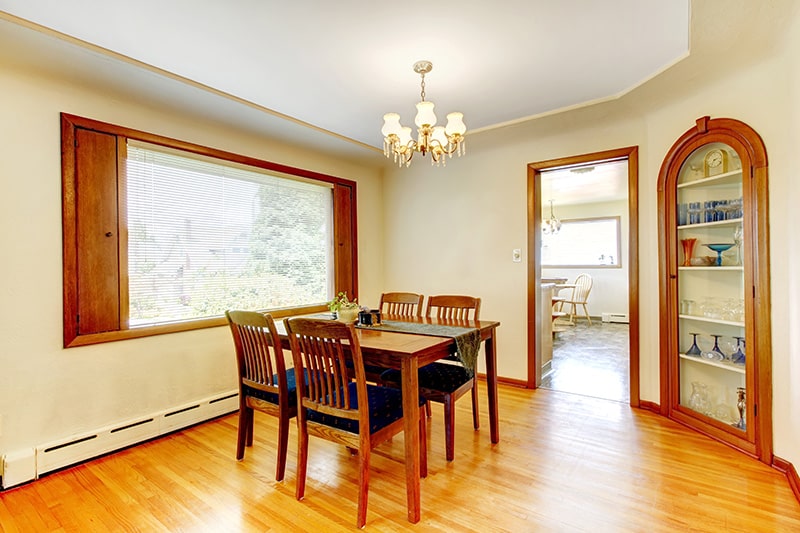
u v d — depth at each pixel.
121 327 2.53
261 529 1.71
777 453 2.12
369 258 4.50
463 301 2.89
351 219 4.28
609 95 2.65
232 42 2.00
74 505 1.89
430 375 2.44
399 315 3.20
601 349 5.09
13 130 2.13
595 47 2.07
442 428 2.74
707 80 2.39
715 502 1.84
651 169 2.96
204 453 2.41
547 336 4.22
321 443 2.55
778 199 2.10
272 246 3.52
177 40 1.97
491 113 2.97
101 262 2.44
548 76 2.39
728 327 2.58
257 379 2.23
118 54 2.08
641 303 3.04
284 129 3.19
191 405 2.81
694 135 2.56
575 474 2.11
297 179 3.70
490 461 2.26
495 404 2.52
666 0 1.69
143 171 2.67
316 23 1.85
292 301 3.69
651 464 2.20
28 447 2.15
